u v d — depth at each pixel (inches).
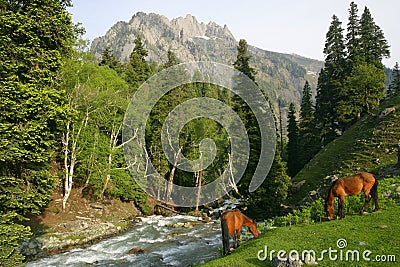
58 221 933.2
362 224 456.1
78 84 1047.6
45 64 596.4
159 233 936.9
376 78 1590.8
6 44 537.0
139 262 649.6
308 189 1187.3
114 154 1221.7
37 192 596.4
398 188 600.4
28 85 552.4
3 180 527.2
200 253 681.6
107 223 1008.9
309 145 1866.4
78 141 1114.7
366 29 1847.9
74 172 1216.2
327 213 522.9
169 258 664.4
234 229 496.7
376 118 1433.3
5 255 504.7
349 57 1856.5
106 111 1248.8
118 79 1362.0
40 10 579.5
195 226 1043.3
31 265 649.6
